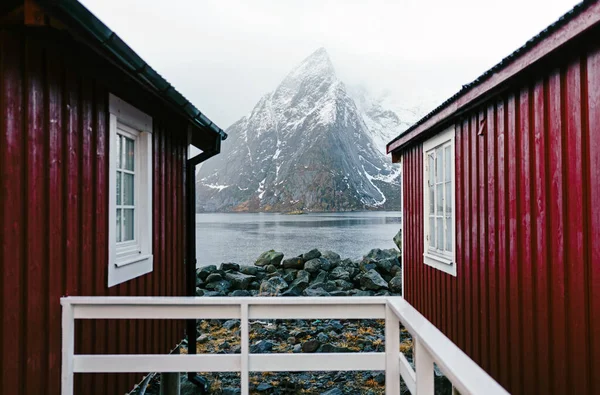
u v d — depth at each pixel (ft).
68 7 6.73
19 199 7.54
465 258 13.62
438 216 16.51
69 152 9.04
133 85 11.73
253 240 107.65
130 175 12.46
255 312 7.80
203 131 15.98
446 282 15.31
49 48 8.38
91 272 9.77
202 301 7.73
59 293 8.58
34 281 7.88
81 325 9.22
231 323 26.81
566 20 7.91
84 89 9.64
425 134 17.22
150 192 12.91
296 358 7.75
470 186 13.25
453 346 4.31
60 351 8.57
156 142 13.65
